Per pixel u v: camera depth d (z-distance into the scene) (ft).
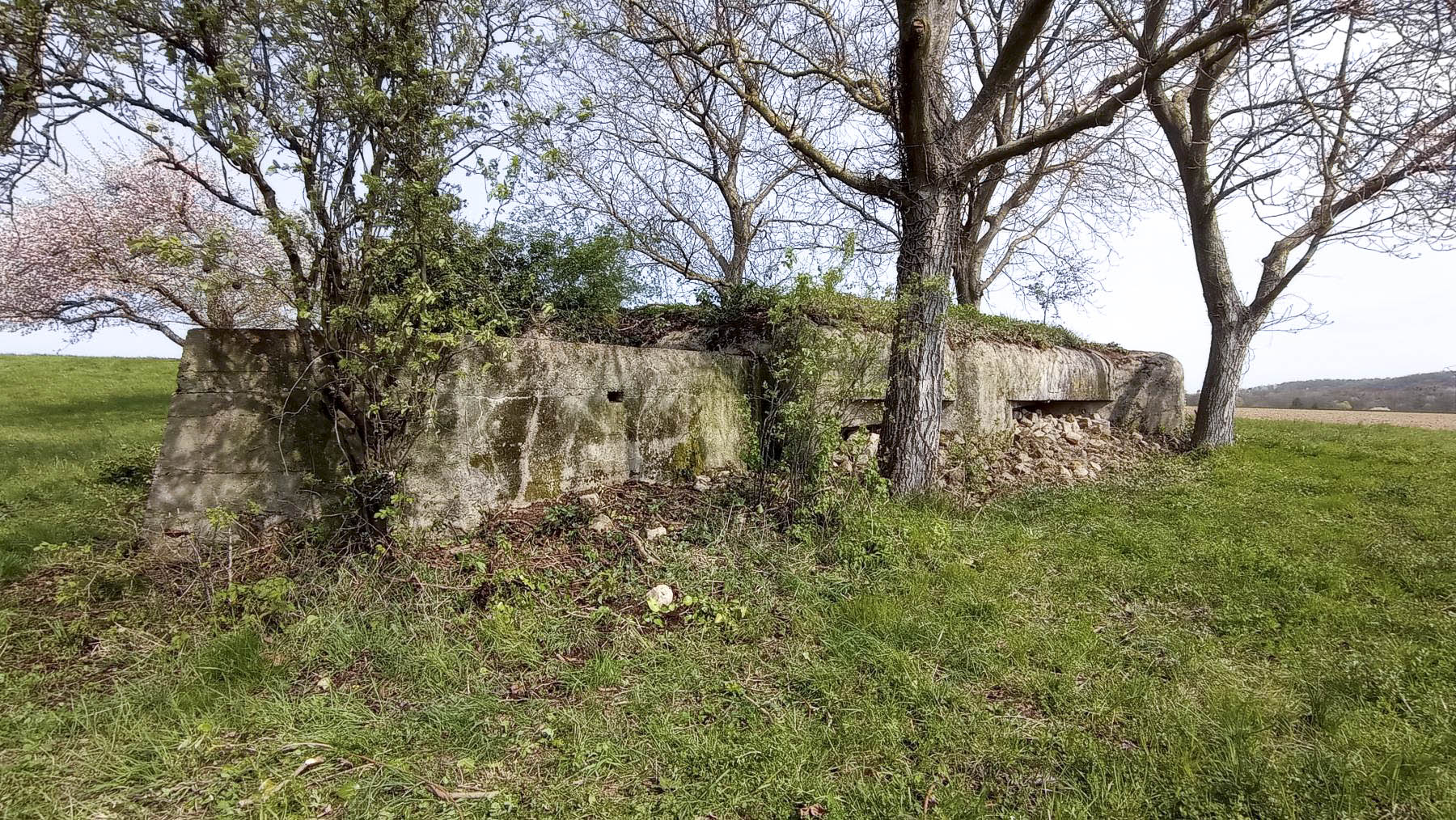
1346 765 7.86
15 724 8.12
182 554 12.19
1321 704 9.20
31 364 55.52
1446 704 9.21
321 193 11.08
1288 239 30.30
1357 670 9.98
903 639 10.87
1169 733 8.51
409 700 9.05
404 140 11.38
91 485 17.67
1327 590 13.38
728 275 35.73
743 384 20.02
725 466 19.24
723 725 8.68
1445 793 7.47
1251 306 31.09
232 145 10.19
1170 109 30.58
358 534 12.37
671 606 11.73
